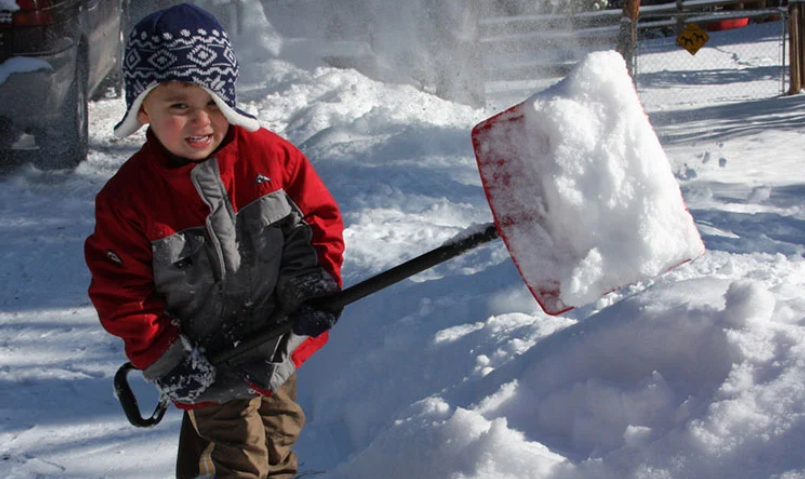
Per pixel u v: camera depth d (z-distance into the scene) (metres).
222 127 2.23
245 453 2.48
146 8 13.12
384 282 2.26
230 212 2.27
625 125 2.04
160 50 2.10
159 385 2.35
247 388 2.41
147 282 2.29
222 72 2.15
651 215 2.03
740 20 22.23
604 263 2.04
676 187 2.06
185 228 2.25
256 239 2.31
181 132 2.17
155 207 2.22
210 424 2.49
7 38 7.45
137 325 2.27
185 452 2.61
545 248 2.10
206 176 2.21
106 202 2.24
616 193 2.03
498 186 2.12
